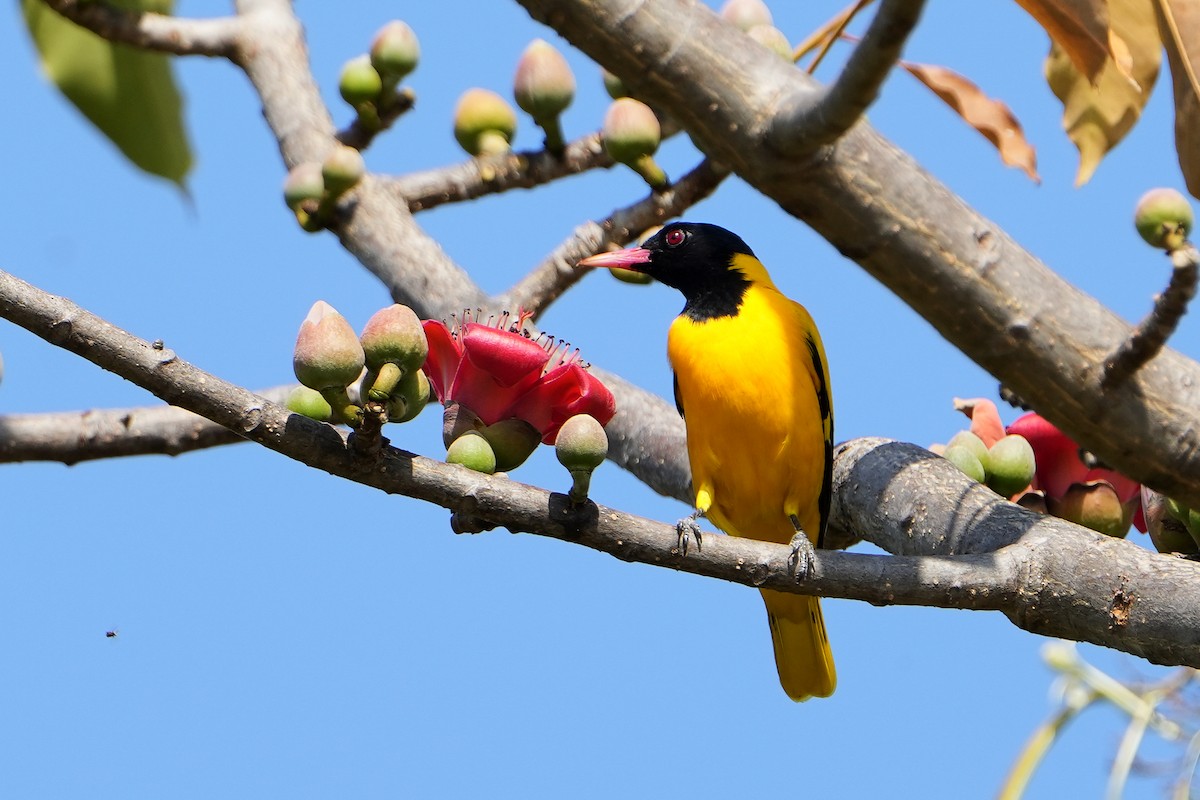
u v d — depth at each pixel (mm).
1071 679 11648
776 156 6961
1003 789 11469
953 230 7473
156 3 11039
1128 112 8953
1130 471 8281
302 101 11930
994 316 7641
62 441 10695
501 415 7809
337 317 6766
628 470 11914
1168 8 8391
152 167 10562
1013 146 10328
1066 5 7988
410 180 11539
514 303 10883
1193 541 9156
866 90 6355
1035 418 9758
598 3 6859
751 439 11680
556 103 11289
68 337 6465
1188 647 7875
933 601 8039
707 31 6934
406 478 6969
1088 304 7852
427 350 7344
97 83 10367
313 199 11242
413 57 11656
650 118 10953
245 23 12133
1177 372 8070
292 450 6758
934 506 9344
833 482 10578
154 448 10789
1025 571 8219
